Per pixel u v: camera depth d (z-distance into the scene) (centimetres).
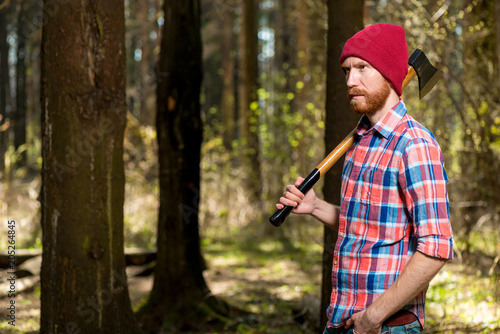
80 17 298
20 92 1421
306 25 1003
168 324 423
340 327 196
